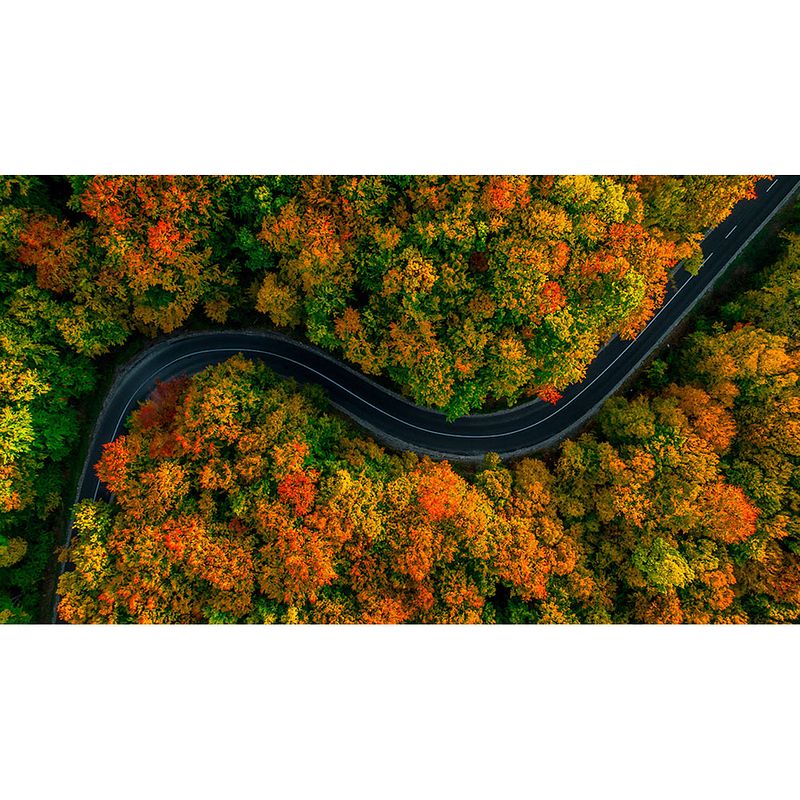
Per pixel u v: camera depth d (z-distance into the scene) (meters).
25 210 26.72
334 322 29.34
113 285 28.11
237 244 27.80
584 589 29.14
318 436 30.50
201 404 28.11
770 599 30.39
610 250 26.88
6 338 27.67
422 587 27.81
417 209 25.28
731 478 31.25
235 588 27.61
